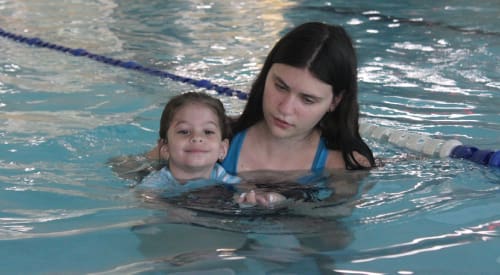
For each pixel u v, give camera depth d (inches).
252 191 111.7
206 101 120.7
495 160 130.0
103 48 237.6
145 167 127.4
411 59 216.4
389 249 95.0
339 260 91.7
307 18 286.8
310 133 125.4
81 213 108.3
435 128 155.6
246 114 126.0
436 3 316.5
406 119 161.6
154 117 162.7
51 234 100.0
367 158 126.5
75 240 97.9
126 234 100.0
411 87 187.2
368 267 89.6
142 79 198.8
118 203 112.3
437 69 204.4
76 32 263.9
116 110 168.2
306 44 108.6
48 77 198.5
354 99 119.0
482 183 121.6
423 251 94.2
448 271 88.4
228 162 125.6
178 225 103.0
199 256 92.8
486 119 161.6
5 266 89.7
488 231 100.9
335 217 106.0
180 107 120.0
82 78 198.5
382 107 170.2
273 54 114.1
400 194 115.6
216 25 276.4
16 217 106.5
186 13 300.7
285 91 110.2
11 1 330.6
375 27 266.1
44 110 166.4
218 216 106.3
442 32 255.3
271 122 113.0
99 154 137.9
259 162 125.5
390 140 145.3
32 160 133.2
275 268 89.2
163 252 94.1
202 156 117.6
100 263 90.7
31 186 119.9
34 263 90.7
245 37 254.4
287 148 124.9
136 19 288.8
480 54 221.5
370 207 110.0
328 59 108.6
